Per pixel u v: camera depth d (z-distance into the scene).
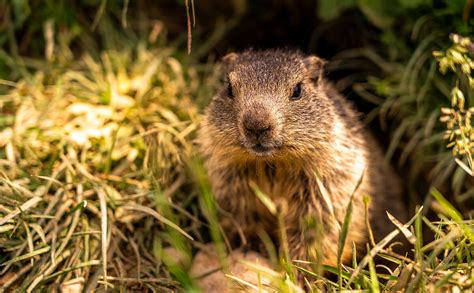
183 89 0.98
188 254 0.86
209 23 1.04
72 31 1.01
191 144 0.92
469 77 0.85
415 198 0.94
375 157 0.93
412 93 0.92
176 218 0.88
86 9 1.02
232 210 0.88
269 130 0.81
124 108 0.95
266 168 0.86
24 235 0.84
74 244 0.84
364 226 0.87
